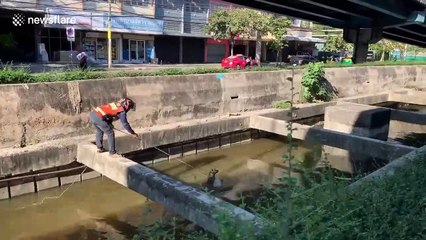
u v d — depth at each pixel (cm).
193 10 3838
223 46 4281
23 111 832
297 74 1580
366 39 1959
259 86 1423
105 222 732
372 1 1269
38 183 809
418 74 2431
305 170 470
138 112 1048
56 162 830
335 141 1008
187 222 654
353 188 477
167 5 3619
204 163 1097
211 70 1320
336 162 1127
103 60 3262
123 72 1085
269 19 3834
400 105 2112
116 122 988
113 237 671
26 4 2608
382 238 347
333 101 1638
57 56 2859
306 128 1065
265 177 1004
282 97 1520
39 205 784
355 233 348
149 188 660
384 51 4494
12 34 2669
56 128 888
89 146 843
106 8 3145
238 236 314
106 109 775
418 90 2127
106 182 891
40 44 2764
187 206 579
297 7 1512
